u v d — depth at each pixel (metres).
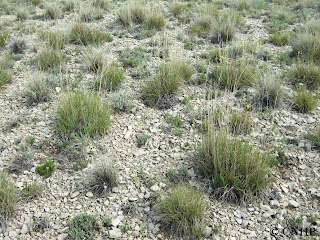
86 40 2.95
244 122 1.80
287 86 2.24
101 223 1.33
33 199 1.43
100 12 3.71
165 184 1.50
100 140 1.77
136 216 1.36
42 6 4.17
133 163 1.63
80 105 1.79
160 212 1.35
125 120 1.93
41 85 2.11
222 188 1.42
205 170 1.51
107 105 1.95
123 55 2.67
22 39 2.87
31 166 1.61
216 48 2.84
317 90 2.15
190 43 2.90
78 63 2.58
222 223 1.31
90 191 1.47
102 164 1.50
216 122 1.83
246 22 3.56
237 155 1.45
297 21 3.54
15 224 1.32
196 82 2.31
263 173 1.43
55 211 1.38
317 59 2.57
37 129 1.85
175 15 3.75
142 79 2.35
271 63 2.57
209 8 3.67
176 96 2.13
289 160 1.62
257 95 2.08
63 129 1.74
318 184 1.49
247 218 1.34
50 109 2.02
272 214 1.35
